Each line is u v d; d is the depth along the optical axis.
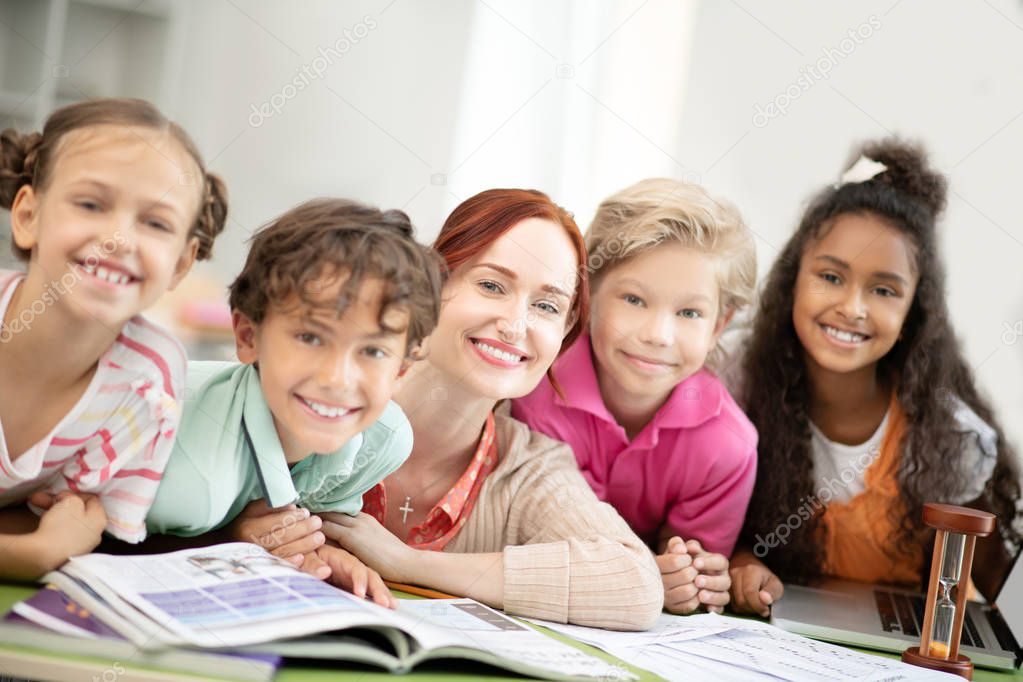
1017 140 1.56
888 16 1.55
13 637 0.85
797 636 1.30
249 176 1.44
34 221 1.20
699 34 1.54
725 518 1.51
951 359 1.56
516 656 0.99
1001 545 1.58
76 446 1.18
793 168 1.55
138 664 0.85
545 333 1.35
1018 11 1.54
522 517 1.36
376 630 0.99
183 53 1.41
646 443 1.47
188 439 1.18
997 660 1.32
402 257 1.16
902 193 1.52
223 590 0.97
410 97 1.49
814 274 1.52
